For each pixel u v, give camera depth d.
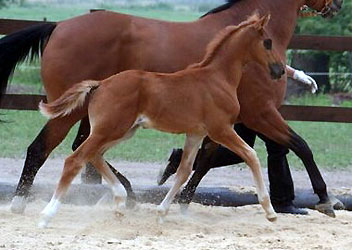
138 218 11.77
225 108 11.09
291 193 13.15
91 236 10.27
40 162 11.83
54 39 11.91
